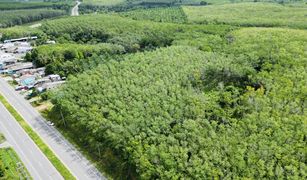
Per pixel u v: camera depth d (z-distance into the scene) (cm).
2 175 11681
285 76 13600
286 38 18900
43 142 13462
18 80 19100
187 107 12506
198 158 10444
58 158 12469
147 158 10888
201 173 10088
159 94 13425
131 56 18075
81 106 14175
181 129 11631
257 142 10750
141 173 10738
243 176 9906
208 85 14312
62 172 11738
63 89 15488
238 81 14338
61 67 19750
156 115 12512
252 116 11631
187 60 16325
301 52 15812
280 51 16212
